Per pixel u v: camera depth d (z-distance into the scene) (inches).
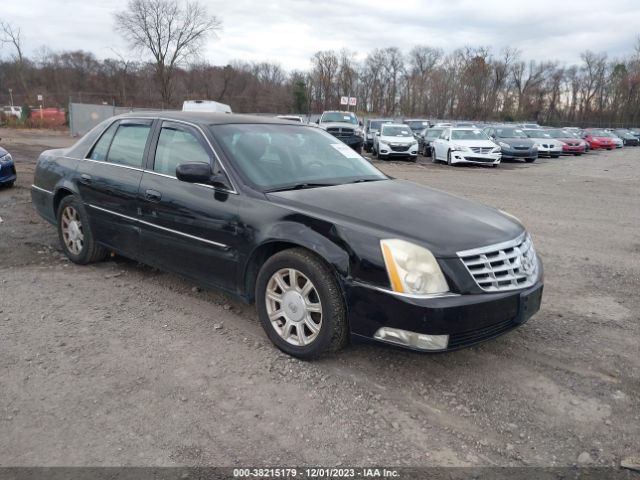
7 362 140.0
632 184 600.7
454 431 117.1
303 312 141.5
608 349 158.6
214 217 158.1
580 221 357.7
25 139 1089.4
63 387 129.1
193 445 109.5
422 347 126.0
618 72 3412.9
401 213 143.0
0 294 186.7
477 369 144.2
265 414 120.8
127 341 154.3
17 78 2463.1
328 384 134.0
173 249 173.9
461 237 133.5
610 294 207.6
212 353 148.3
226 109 986.1
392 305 126.5
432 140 989.8
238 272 155.6
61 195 223.1
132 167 189.5
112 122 209.6
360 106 2960.1
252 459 106.0
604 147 1496.1
